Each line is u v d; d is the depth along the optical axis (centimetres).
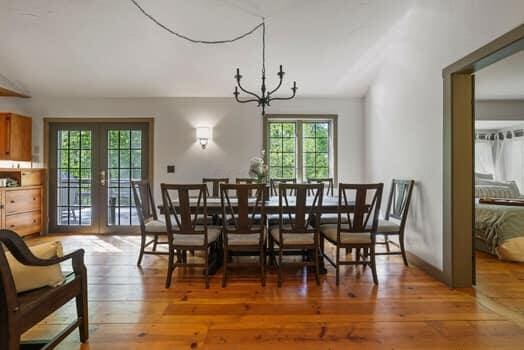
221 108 493
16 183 445
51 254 165
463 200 267
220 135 493
